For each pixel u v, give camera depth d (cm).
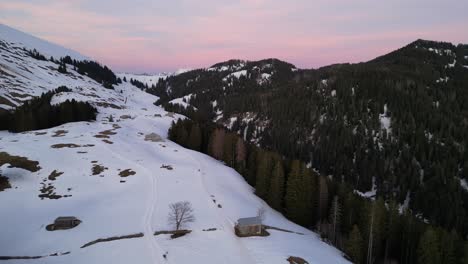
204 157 9094
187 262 3847
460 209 8238
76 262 3900
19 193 5838
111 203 5594
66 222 4809
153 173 6894
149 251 4081
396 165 10750
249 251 4238
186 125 11438
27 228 4806
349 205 6047
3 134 9494
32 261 3981
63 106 11100
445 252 4703
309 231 5925
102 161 7288
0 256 4097
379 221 5369
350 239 4962
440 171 9756
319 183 6631
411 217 5684
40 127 10138
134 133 10388
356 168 11262
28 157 6962
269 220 5656
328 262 4331
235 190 7056
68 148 7719
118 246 4225
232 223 5150
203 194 6141
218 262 3900
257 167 7900
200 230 4734
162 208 5375
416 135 11606
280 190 6738
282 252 4275
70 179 6425
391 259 5478
